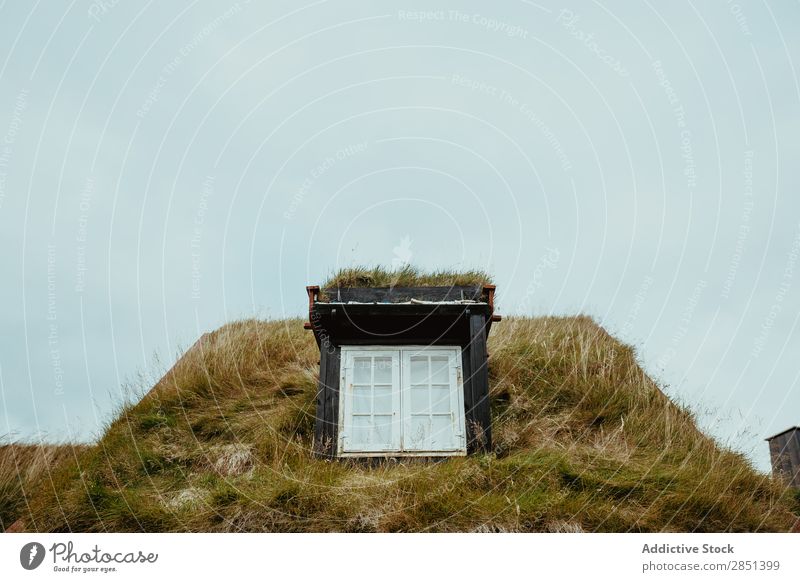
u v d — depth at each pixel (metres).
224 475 6.63
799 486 6.76
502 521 5.43
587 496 5.83
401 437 6.76
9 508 6.21
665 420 7.48
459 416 6.88
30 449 7.37
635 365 8.88
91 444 7.38
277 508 5.63
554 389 8.25
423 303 7.03
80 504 5.90
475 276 8.91
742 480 6.39
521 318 10.84
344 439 6.76
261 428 7.47
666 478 6.17
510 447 7.07
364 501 5.67
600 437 7.31
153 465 6.82
